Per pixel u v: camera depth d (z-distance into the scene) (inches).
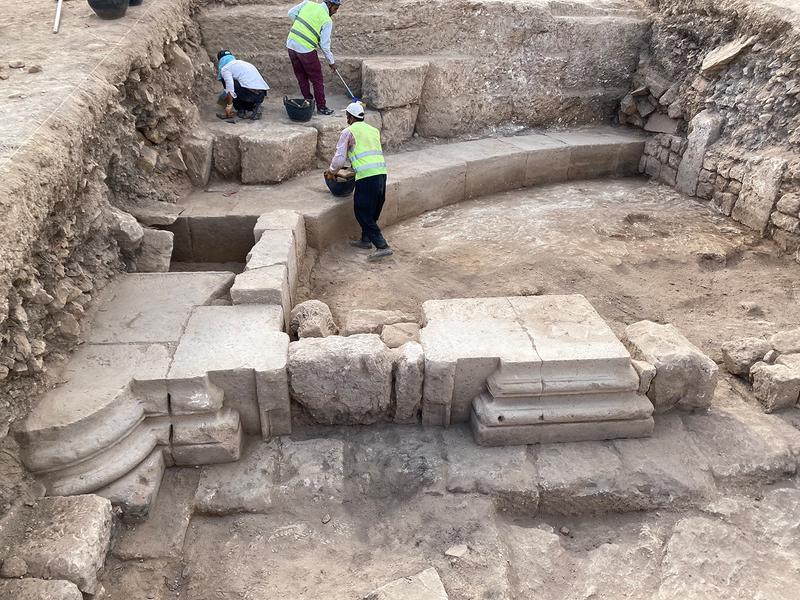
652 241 259.1
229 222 227.3
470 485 144.9
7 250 122.4
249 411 152.4
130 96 215.8
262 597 122.0
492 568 127.6
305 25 262.8
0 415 124.3
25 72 188.4
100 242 180.2
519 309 173.6
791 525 140.3
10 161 136.1
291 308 195.3
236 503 139.9
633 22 333.7
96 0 235.1
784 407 168.1
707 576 129.1
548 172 318.0
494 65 322.3
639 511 147.3
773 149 261.0
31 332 137.9
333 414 158.1
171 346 153.3
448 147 312.8
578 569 132.0
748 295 223.9
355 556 132.0
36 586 106.9
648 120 335.6
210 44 299.4
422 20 312.5
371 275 232.5
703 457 153.6
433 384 153.2
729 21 287.6
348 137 229.9
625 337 174.2
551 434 155.1
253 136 252.8
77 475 130.0
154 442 141.6
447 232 266.7
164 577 125.7
